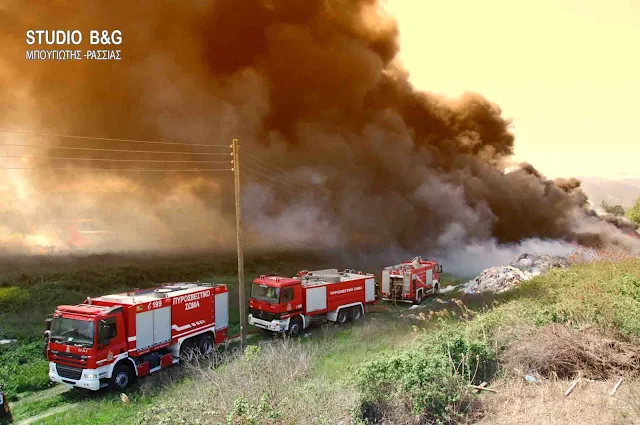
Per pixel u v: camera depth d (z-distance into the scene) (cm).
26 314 1961
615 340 942
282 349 1162
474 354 927
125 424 1025
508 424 729
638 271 1766
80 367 1198
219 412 728
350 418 756
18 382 1325
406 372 816
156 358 1391
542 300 1418
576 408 750
